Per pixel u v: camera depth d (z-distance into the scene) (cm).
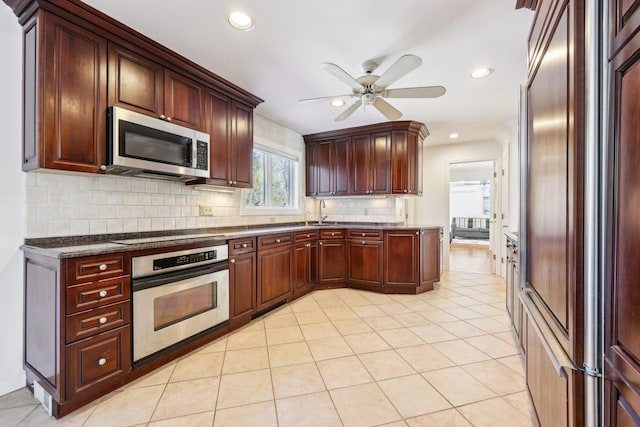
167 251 204
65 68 169
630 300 71
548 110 116
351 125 414
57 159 167
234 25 187
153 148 207
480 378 191
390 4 169
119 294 176
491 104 330
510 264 271
